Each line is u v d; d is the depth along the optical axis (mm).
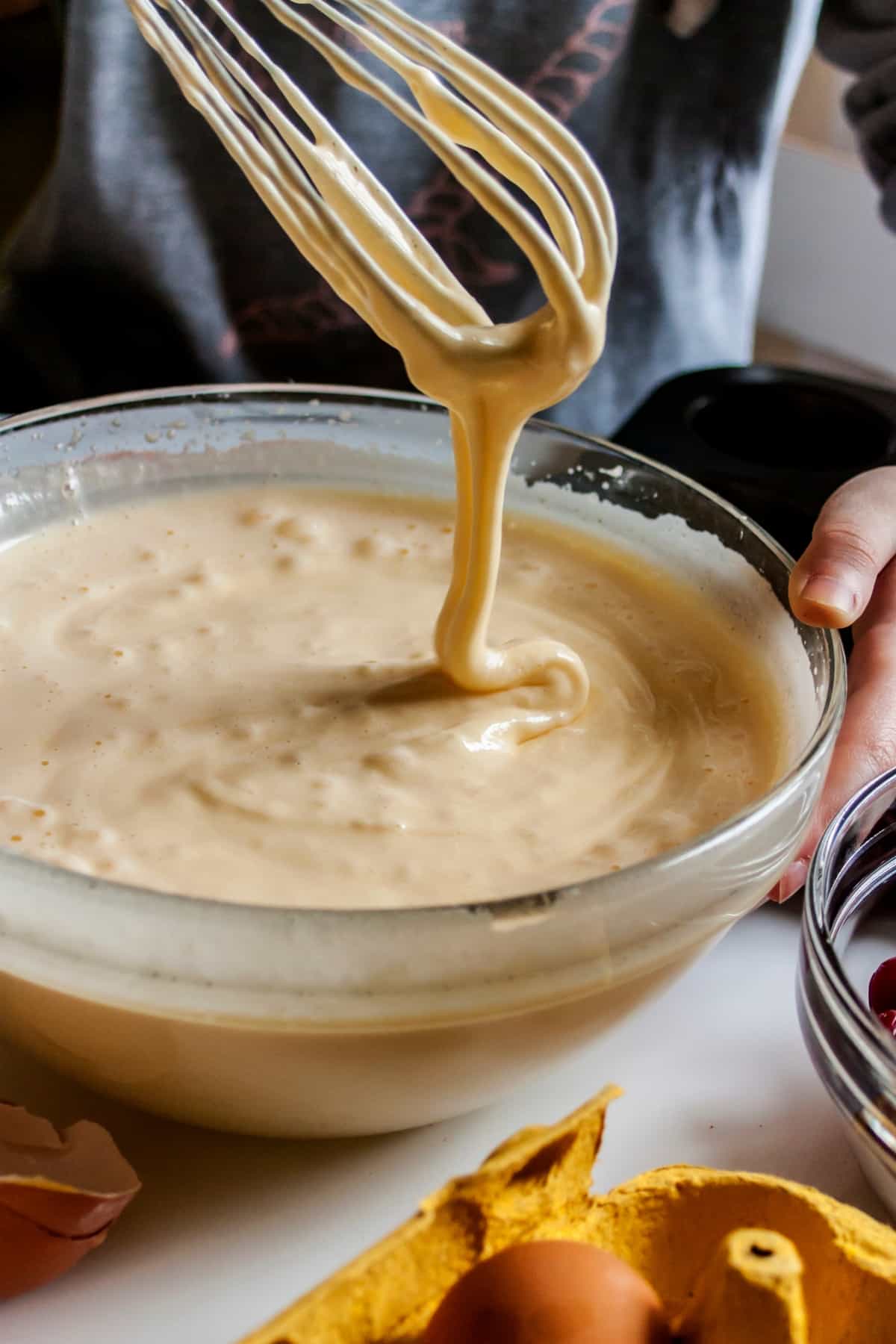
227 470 716
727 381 860
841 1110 525
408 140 917
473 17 911
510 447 578
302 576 681
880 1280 478
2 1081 566
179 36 871
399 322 557
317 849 558
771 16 936
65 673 625
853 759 649
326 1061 498
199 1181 546
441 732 596
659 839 570
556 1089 577
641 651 652
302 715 606
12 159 1341
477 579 599
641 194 975
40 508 686
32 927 489
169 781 580
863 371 1301
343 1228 538
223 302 923
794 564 623
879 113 1004
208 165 890
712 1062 586
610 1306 454
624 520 691
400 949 479
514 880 552
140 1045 503
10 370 899
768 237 1309
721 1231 497
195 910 474
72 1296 518
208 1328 514
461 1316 455
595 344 558
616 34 922
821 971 529
